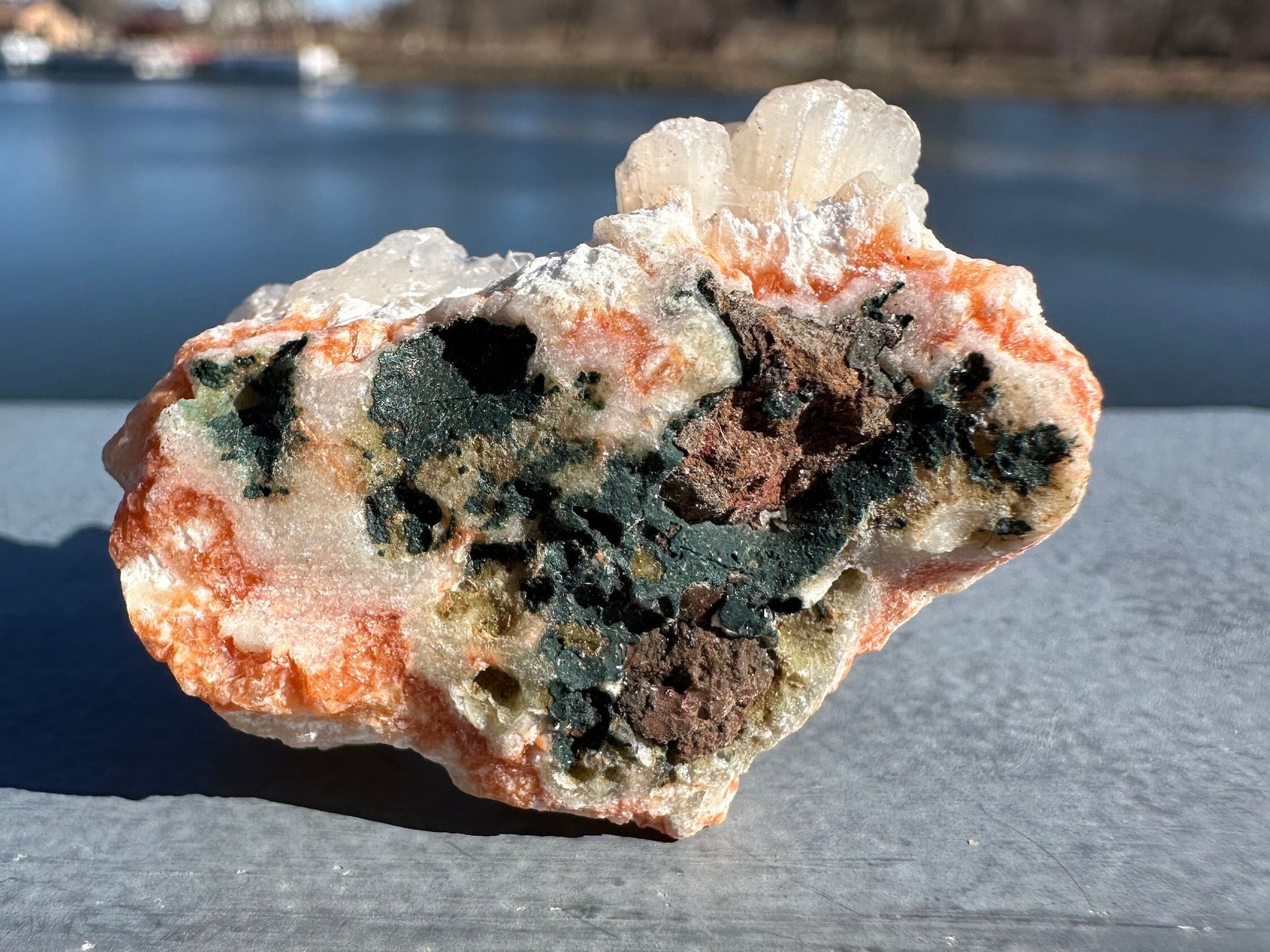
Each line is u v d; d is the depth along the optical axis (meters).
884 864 0.09
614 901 0.09
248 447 0.08
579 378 0.08
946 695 0.11
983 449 0.08
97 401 0.19
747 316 0.08
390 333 0.08
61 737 0.10
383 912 0.08
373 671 0.08
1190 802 0.09
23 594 0.12
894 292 0.08
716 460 0.08
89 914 0.08
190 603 0.09
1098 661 0.11
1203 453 0.16
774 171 0.09
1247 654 0.11
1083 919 0.08
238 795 0.09
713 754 0.09
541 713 0.08
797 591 0.09
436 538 0.08
